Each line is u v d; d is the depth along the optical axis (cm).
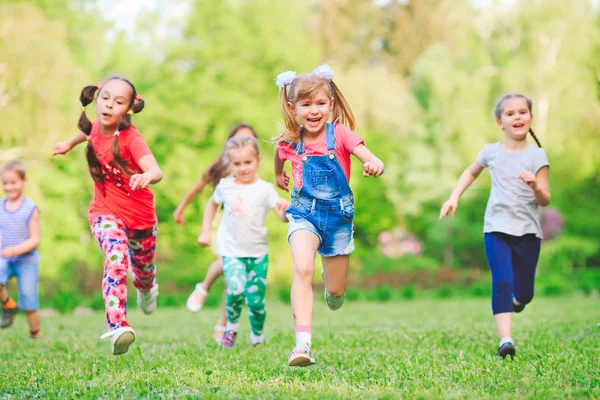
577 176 2247
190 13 2212
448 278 2169
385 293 1650
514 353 466
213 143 2045
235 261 575
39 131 1836
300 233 398
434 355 484
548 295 1678
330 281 426
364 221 2430
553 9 2247
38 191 1822
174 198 1969
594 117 2222
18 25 1819
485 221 526
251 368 425
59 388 364
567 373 386
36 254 703
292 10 2212
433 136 2444
